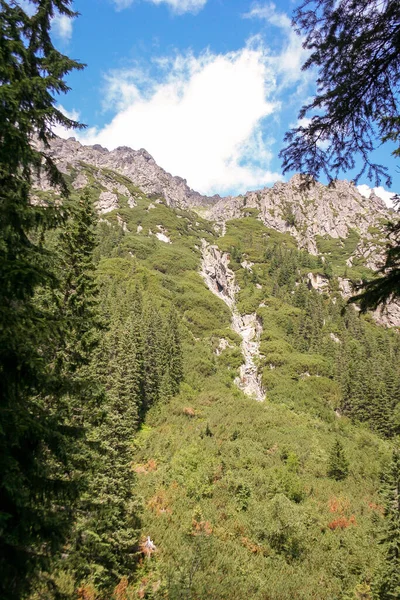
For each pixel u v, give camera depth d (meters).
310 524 24.34
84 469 9.68
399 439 42.34
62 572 13.63
